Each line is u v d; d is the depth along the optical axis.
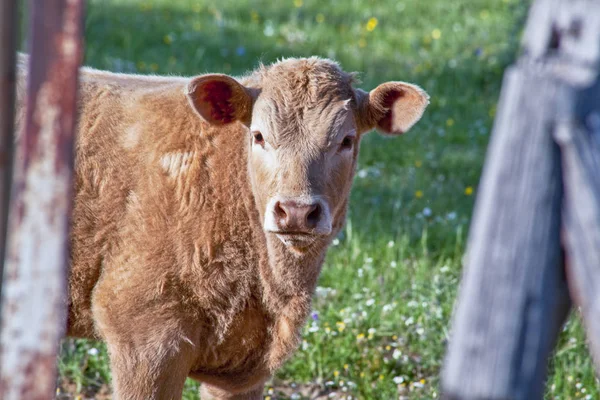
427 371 8.66
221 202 6.82
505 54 18.22
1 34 3.63
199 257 6.74
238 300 6.88
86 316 7.16
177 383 6.88
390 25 21.31
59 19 3.45
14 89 3.72
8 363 3.60
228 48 18.42
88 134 7.04
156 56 17.33
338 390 8.53
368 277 9.93
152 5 21.12
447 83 17.59
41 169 3.52
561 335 8.81
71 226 6.93
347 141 6.78
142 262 6.75
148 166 6.91
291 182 6.35
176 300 6.77
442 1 23.48
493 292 3.49
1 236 3.75
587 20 3.34
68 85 3.48
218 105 6.74
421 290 9.58
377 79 17.27
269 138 6.55
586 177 3.39
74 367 8.38
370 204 12.14
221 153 6.91
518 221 3.47
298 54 18.39
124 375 6.82
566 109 3.39
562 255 3.54
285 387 8.62
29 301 3.57
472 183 13.24
